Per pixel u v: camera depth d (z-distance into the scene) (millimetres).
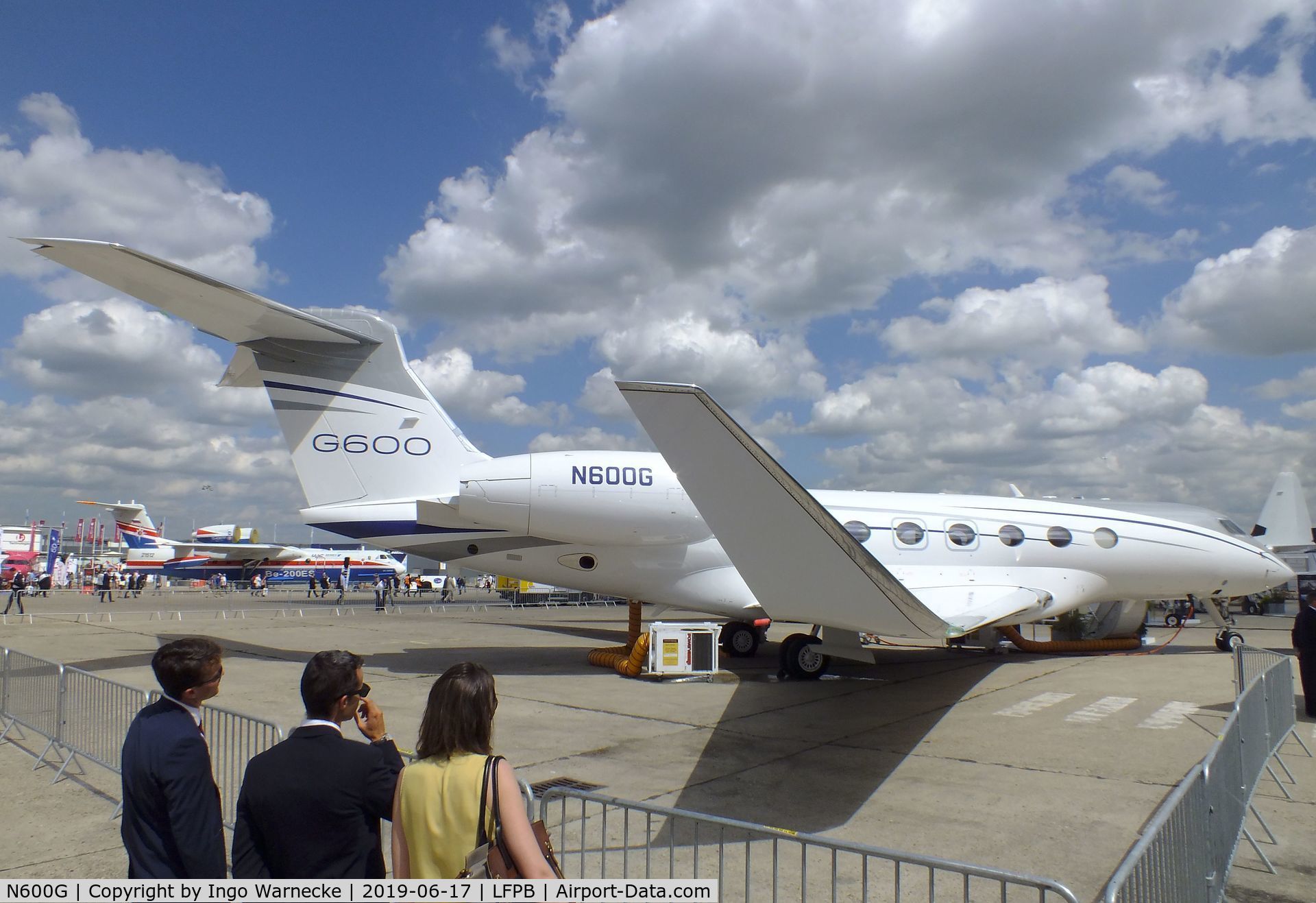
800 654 11883
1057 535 13781
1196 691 10945
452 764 2605
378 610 30922
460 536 13008
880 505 13766
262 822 2732
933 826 5625
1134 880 2871
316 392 12641
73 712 7332
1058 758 7449
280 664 13656
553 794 3787
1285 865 5066
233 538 59156
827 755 7555
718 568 12648
